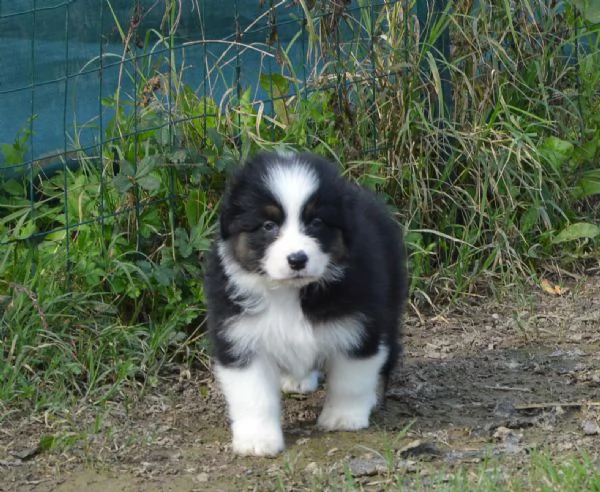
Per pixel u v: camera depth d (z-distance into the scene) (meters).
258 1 10.52
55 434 7.12
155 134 8.81
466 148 9.86
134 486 6.46
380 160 9.78
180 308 8.45
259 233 6.49
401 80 9.79
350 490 5.99
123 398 7.74
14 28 10.07
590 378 8.02
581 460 6.37
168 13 9.47
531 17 10.67
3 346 7.87
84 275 8.43
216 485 6.43
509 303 9.55
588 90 11.02
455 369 8.27
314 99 9.50
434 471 6.36
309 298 6.73
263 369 6.86
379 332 6.95
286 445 6.92
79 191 8.91
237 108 9.23
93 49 10.20
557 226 10.48
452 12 10.23
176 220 8.86
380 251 7.16
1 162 9.82
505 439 6.92
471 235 9.88
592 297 9.76
